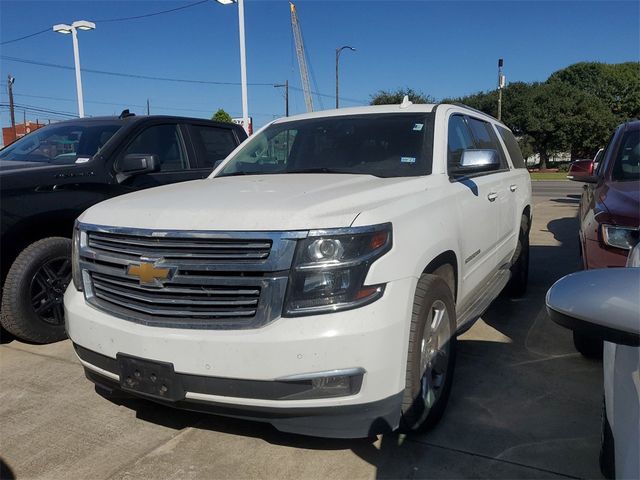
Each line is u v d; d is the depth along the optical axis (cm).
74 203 480
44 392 386
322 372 243
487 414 339
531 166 6544
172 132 615
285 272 247
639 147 498
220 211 268
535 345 452
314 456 299
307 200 274
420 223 297
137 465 296
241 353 247
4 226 436
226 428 331
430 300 293
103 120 599
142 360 267
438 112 412
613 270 157
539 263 773
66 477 287
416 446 305
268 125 481
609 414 228
